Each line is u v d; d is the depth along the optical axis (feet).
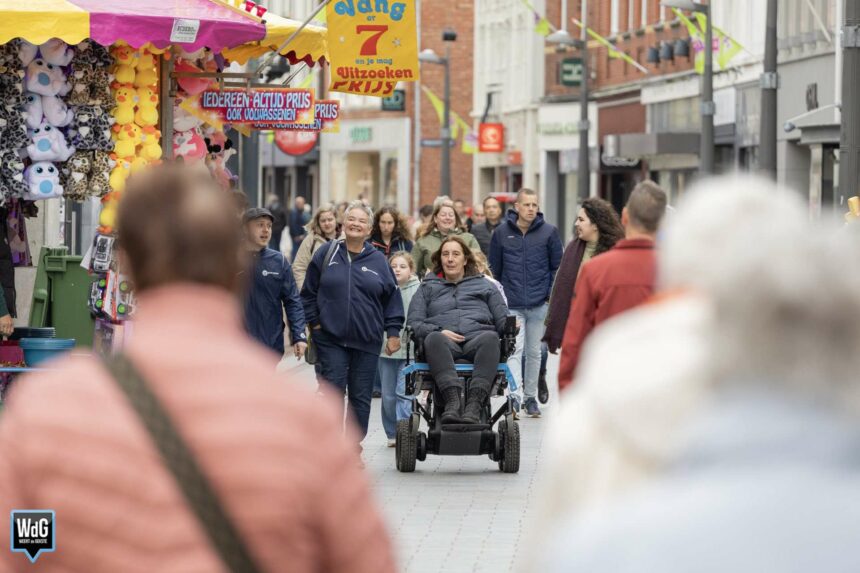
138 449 20.08
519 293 109.60
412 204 478.59
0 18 67.82
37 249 121.39
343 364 84.79
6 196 73.61
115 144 75.66
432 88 475.31
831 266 16.60
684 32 313.12
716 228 17.31
